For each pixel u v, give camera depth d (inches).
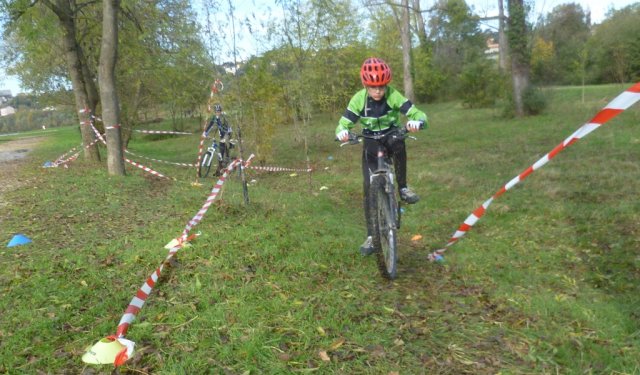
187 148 854.5
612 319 135.3
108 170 439.2
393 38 1323.8
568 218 237.3
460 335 126.5
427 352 117.9
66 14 513.0
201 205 293.0
